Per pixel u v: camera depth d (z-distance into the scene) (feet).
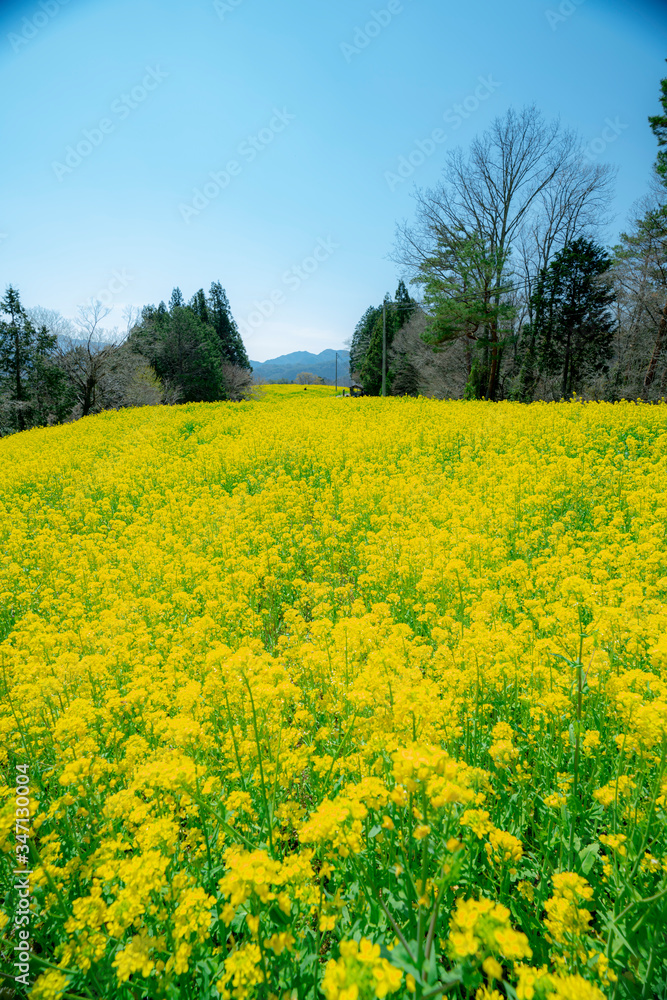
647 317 97.09
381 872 6.42
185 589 19.02
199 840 6.94
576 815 7.13
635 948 5.32
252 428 54.08
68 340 139.23
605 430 37.65
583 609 10.97
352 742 8.64
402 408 69.05
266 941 4.77
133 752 8.35
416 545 17.89
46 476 40.37
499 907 4.10
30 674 11.17
